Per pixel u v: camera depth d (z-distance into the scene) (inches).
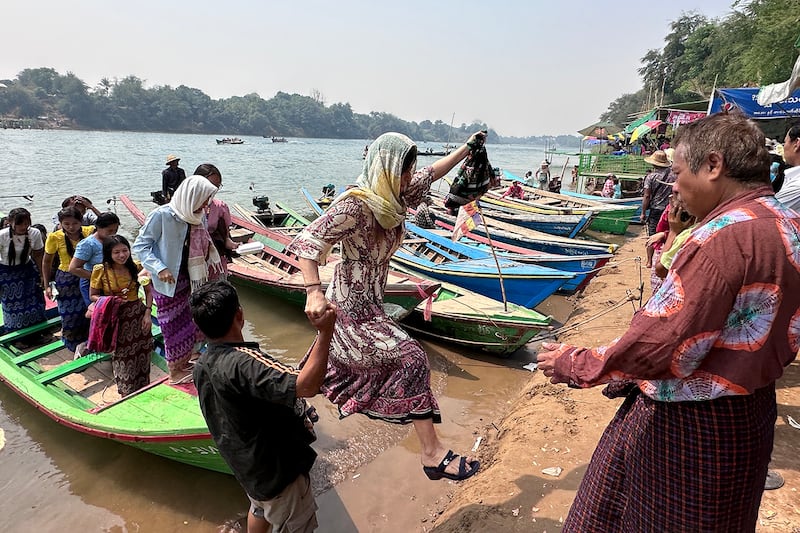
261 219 579.8
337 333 109.3
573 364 71.9
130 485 170.2
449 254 412.2
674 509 68.5
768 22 784.3
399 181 100.6
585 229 620.1
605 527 79.3
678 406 66.6
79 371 210.1
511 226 523.2
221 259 216.5
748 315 59.9
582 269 366.9
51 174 1029.2
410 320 298.4
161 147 2265.0
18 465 179.3
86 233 231.3
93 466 179.5
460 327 277.1
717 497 65.6
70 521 155.4
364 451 190.7
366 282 108.1
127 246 194.1
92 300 194.5
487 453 178.9
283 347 288.8
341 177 1299.2
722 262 59.1
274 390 90.6
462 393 241.1
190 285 189.2
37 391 191.3
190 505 161.5
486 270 326.3
